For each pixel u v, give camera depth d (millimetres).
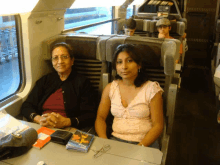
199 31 6188
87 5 3023
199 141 2793
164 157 1795
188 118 3361
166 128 2092
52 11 2289
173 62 1809
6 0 1660
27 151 1305
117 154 1277
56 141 1381
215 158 2471
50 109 2104
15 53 2041
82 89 2098
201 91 4445
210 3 5938
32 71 2141
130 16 5367
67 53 2021
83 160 1229
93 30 3594
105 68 2168
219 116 3146
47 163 1207
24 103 2078
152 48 1902
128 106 1752
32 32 2066
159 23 3646
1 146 1237
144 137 1691
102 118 1921
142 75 1788
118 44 2004
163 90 1910
